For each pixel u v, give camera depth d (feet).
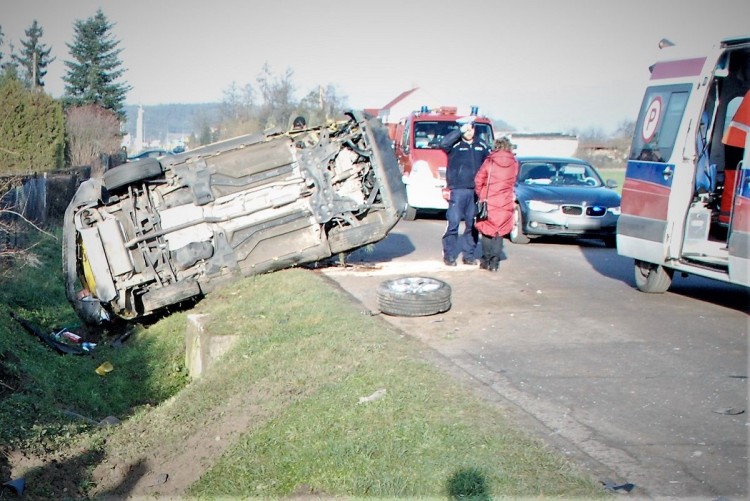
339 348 23.62
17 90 78.84
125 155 115.75
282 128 36.14
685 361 23.12
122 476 20.03
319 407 19.42
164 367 30.71
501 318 28.50
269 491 16.56
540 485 14.55
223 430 20.31
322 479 16.28
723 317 28.86
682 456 16.28
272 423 19.48
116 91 195.11
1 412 23.72
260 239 34.55
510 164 37.04
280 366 22.98
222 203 34.30
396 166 36.29
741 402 19.57
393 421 17.75
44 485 19.71
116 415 27.17
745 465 15.80
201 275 33.96
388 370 21.18
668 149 32.01
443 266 39.47
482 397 19.44
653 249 32.35
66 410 26.35
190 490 17.92
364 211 35.53
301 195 34.91
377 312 29.27
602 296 32.71
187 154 34.60
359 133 35.83
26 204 49.39
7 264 41.91
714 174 32.22
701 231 31.45
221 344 26.99
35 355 31.01
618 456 16.26
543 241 52.16
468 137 38.75
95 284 33.22
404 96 230.68
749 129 27.73
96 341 35.68
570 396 20.08
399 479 15.38
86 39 195.11
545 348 24.62
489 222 37.35
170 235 33.71
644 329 27.02
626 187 34.65
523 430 17.16
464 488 14.62
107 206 33.60
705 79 30.55
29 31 206.90
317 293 30.48
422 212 69.87
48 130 80.43
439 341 25.44
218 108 169.48
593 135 193.88
